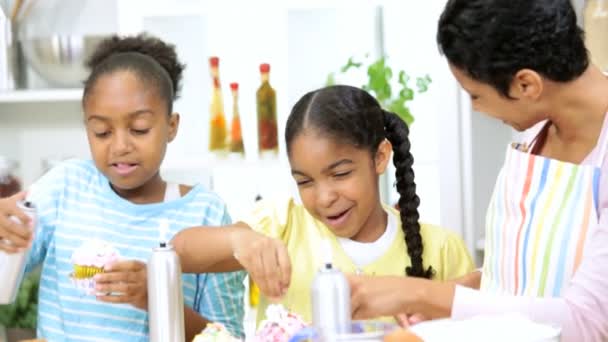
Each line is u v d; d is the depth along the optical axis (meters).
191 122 3.66
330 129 1.92
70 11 3.60
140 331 2.09
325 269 1.47
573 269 1.72
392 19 3.61
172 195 2.23
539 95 1.64
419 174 3.57
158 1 3.58
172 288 1.59
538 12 1.58
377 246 2.11
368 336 1.37
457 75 1.68
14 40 3.56
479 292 1.59
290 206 2.16
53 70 3.51
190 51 3.65
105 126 2.06
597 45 3.01
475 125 3.31
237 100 3.46
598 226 1.59
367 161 1.97
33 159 3.82
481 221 3.35
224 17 3.65
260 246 1.69
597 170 1.71
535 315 1.54
